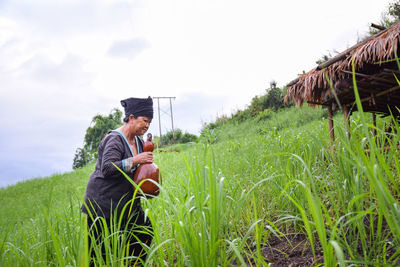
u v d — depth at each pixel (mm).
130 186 2895
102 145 3012
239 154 5523
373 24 4316
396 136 1873
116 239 2232
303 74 5113
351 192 2363
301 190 2789
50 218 2121
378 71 4129
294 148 3805
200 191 2010
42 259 2043
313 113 14164
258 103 23172
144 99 3076
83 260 1590
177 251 2277
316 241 2553
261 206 3221
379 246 1857
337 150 2383
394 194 2432
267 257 2516
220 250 2002
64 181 14039
